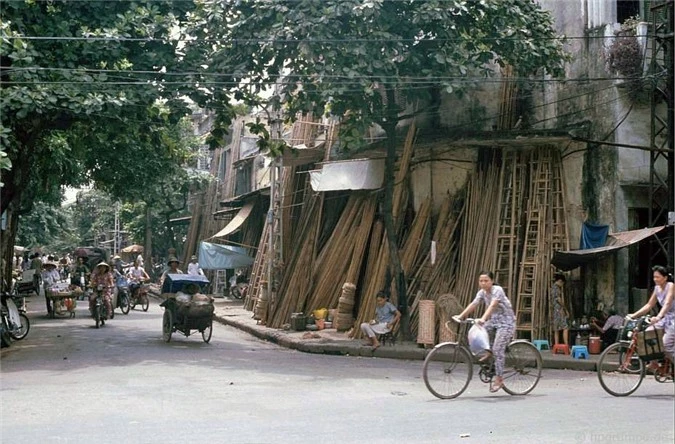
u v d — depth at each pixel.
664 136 15.77
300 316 19.36
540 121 17.28
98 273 20.33
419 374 12.53
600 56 16.06
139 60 14.71
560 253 14.86
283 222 23.11
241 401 9.35
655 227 14.91
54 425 7.75
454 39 14.98
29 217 44.81
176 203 44.31
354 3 14.20
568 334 15.12
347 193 21.33
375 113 16.22
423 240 18.45
